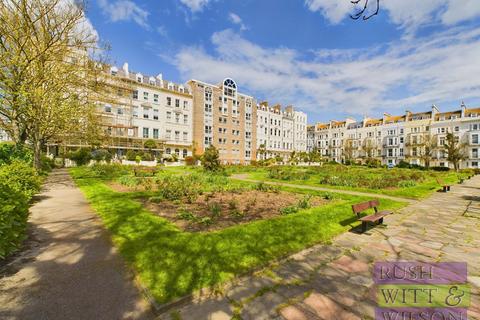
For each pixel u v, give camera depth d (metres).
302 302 3.12
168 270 3.63
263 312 2.89
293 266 4.17
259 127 62.94
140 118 41.22
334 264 4.30
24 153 14.45
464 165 55.16
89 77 14.27
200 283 3.33
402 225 6.95
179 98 46.56
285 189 13.29
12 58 10.59
